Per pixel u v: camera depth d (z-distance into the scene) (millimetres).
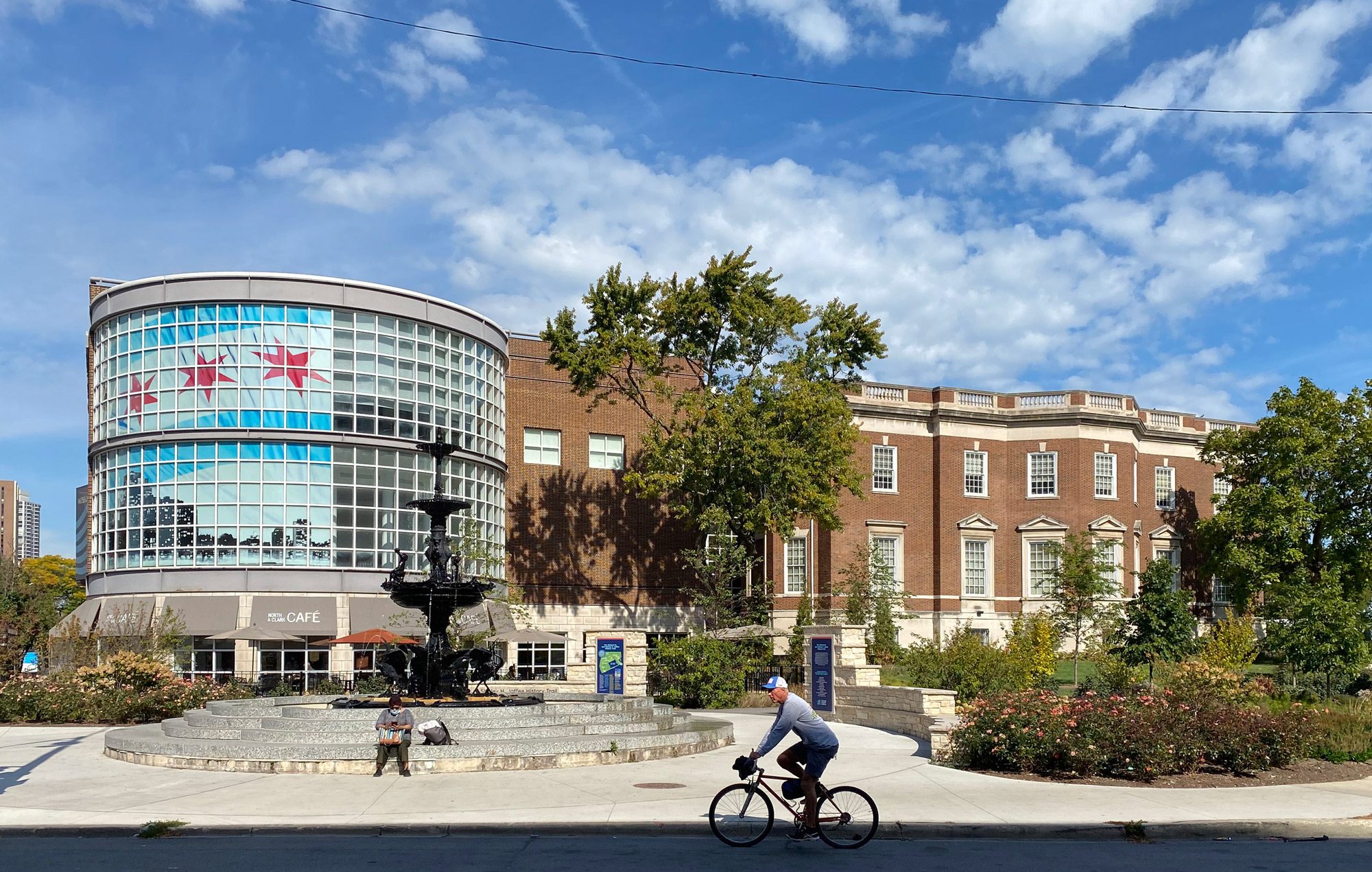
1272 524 52781
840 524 46625
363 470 44406
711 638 38750
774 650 48688
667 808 15383
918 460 56750
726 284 46906
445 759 19266
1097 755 18609
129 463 43625
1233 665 37219
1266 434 54688
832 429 44531
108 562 44250
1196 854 13156
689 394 45281
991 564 57094
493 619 42781
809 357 46969
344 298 44719
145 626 38719
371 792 17031
